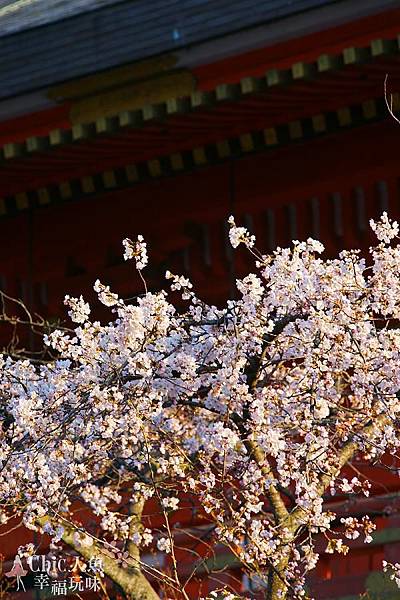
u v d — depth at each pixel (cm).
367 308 1288
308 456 1244
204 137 2056
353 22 1867
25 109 2117
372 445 1256
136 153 2106
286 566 1267
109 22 2012
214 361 1289
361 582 1708
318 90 1875
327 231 2120
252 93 1856
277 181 2120
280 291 1238
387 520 1747
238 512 1275
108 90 2036
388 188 2059
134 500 1351
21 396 1283
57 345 1253
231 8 1912
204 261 2227
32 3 2336
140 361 1200
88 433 1252
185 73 1981
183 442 1341
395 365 1248
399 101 1912
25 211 2333
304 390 1280
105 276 2300
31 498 1266
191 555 1781
